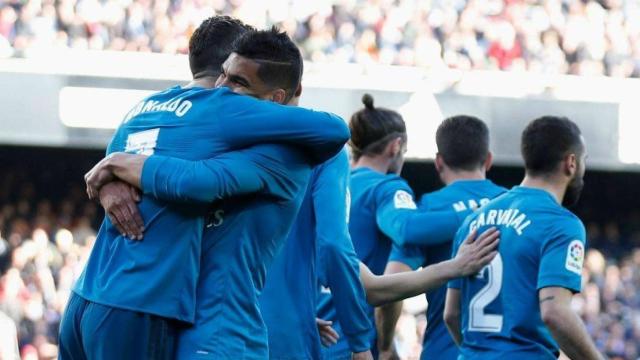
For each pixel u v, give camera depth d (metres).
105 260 6.03
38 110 26.48
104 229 6.16
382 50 31.34
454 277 7.90
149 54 27.14
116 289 5.80
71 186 31.78
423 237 8.94
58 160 31.67
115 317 5.77
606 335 31.14
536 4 32.72
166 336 5.80
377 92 27.95
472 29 31.98
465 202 9.12
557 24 32.50
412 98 28.05
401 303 9.45
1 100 26.34
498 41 31.89
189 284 5.87
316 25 31.47
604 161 28.91
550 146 7.90
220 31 6.51
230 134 5.97
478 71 28.38
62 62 26.67
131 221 5.87
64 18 29.48
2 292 27.70
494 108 28.42
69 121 26.62
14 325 26.22
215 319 5.88
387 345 9.59
